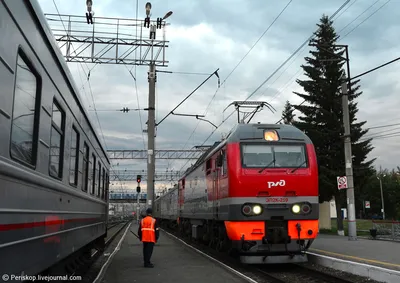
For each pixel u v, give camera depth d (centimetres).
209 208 1417
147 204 2253
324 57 2664
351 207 1778
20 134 434
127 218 11719
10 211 386
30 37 464
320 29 2722
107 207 1574
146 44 2217
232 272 1039
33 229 472
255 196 1088
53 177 589
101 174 1315
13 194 398
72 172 756
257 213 1076
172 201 3067
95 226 1134
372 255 1156
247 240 1070
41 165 517
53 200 580
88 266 1153
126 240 2186
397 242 1627
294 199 1104
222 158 1193
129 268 1135
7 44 385
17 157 423
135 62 2228
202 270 1098
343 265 1055
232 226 1085
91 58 2145
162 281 939
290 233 1090
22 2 432
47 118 548
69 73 709
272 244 1090
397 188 7344
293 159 1138
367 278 945
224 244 1280
